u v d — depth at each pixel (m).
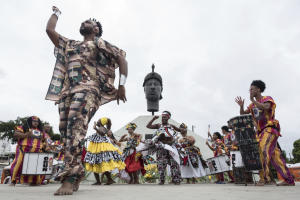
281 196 2.01
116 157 4.86
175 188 3.34
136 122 10.20
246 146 3.77
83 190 2.96
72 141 2.21
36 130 5.22
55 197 1.92
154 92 11.58
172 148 5.07
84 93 2.33
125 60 2.60
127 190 2.93
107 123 5.12
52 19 2.57
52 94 2.53
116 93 2.69
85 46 2.50
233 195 2.14
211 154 9.24
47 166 4.62
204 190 2.84
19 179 4.78
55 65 2.58
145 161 5.94
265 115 3.75
